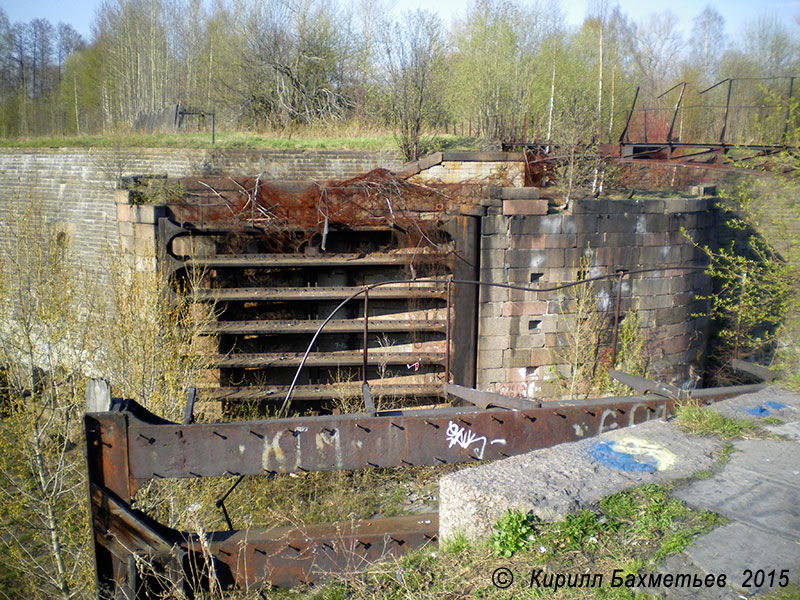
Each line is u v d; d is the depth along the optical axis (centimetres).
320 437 564
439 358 1314
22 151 2395
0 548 1314
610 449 518
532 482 462
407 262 1275
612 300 1357
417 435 579
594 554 397
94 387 570
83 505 1201
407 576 430
